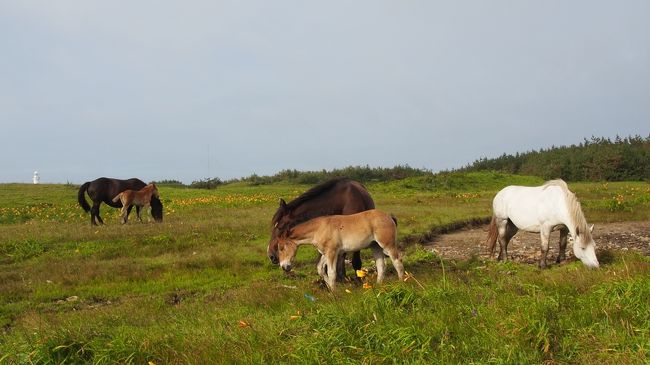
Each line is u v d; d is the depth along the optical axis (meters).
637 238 13.95
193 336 5.80
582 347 4.64
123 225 17.17
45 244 13.84
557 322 5.07
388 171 55.66
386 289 6.33
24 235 14.98
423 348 4.68
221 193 34.06
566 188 9.61
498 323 5.07
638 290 5.56
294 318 5.89
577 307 5.52
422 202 25.55
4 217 21.59
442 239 15.40
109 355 5.14
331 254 8.38
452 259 11.70
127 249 13.34
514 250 13.19
